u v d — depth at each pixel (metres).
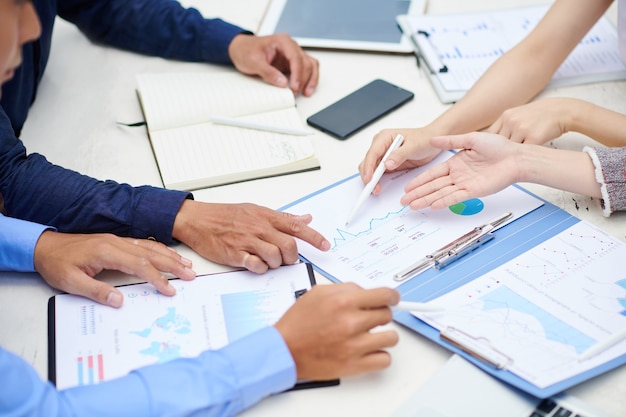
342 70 1.38
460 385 0.80
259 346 0.81
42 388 0.76
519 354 0.82
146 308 0.91
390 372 0.83
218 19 1.42
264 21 1.51
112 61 1.42
